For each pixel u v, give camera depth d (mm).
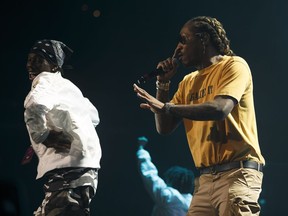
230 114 3965
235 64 4027
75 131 3740
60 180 3699
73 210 3676
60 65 4070
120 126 13711
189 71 13383
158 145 13555
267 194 12875
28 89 13375
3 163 12898
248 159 3936
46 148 3766
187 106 3830
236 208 3818
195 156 4191
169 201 7383
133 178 13492
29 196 12781
